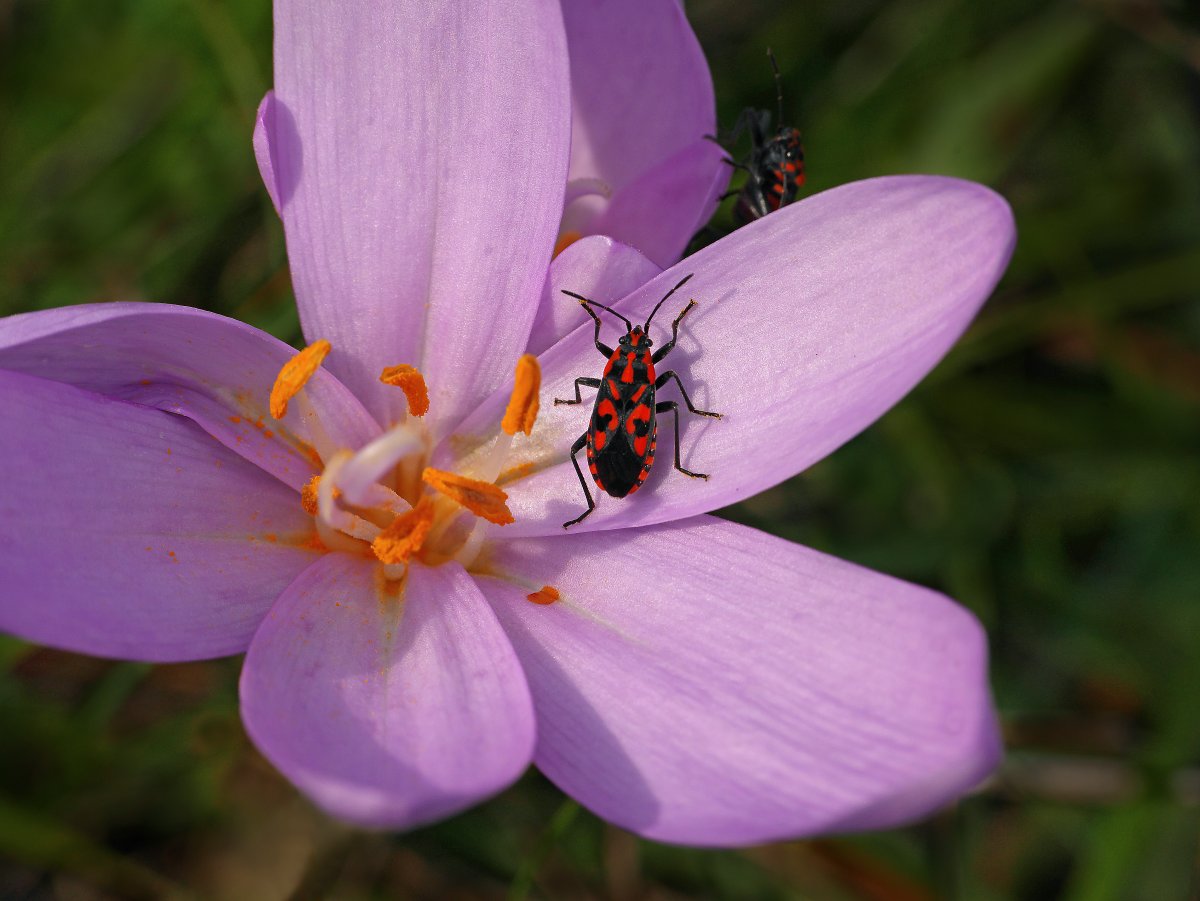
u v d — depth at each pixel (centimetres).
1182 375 15
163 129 14
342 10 9
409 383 9
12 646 12
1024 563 14
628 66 10
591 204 10
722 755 8
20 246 14
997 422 15
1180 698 13
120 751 12
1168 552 14
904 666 8
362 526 9
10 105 15
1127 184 15
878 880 12
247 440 9
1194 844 13
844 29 16
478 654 8
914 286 8
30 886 12
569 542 9
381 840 12
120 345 8
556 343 9
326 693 8
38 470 8
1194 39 15
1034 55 15
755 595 8
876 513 14
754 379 9
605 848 12
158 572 8
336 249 9
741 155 15
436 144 9
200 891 13
